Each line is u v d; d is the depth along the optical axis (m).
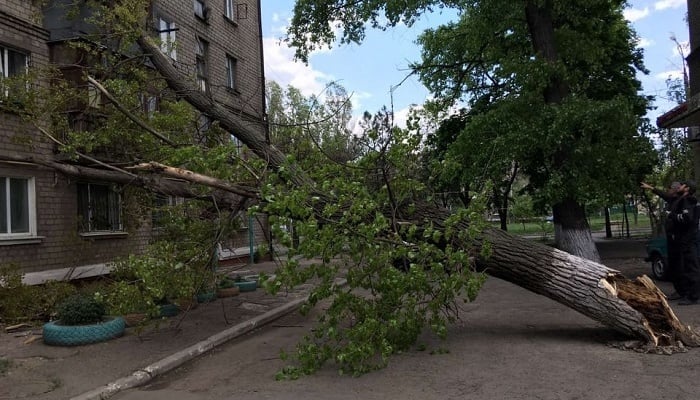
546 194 12.49
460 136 13.27
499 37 15.41
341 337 5.97
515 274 6.97
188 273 7.37
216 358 6.82
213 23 19.31
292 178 6.71
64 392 5.34
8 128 10.76
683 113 12.41
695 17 13.52
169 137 8.91
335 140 8.28
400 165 6.71
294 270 5.58
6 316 8.60
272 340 7.75
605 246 22.80
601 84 19.09
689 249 8.67
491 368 5.69
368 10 12.95
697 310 8.10
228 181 6.95
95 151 9.98
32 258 11.24
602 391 4.86
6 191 10.90
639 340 6.38
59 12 11.72
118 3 9.62
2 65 10.99
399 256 5.96
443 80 17.94
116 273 9.84
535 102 12.67
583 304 6.52
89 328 7.23
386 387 5.23
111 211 13.39
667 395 4.69
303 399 4.98
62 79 10.32
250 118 10.21
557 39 13.70
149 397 5.30
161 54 9.81
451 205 8.16
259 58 22.88
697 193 15.23
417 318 6.24
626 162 12.88
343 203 6.22
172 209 8.63
